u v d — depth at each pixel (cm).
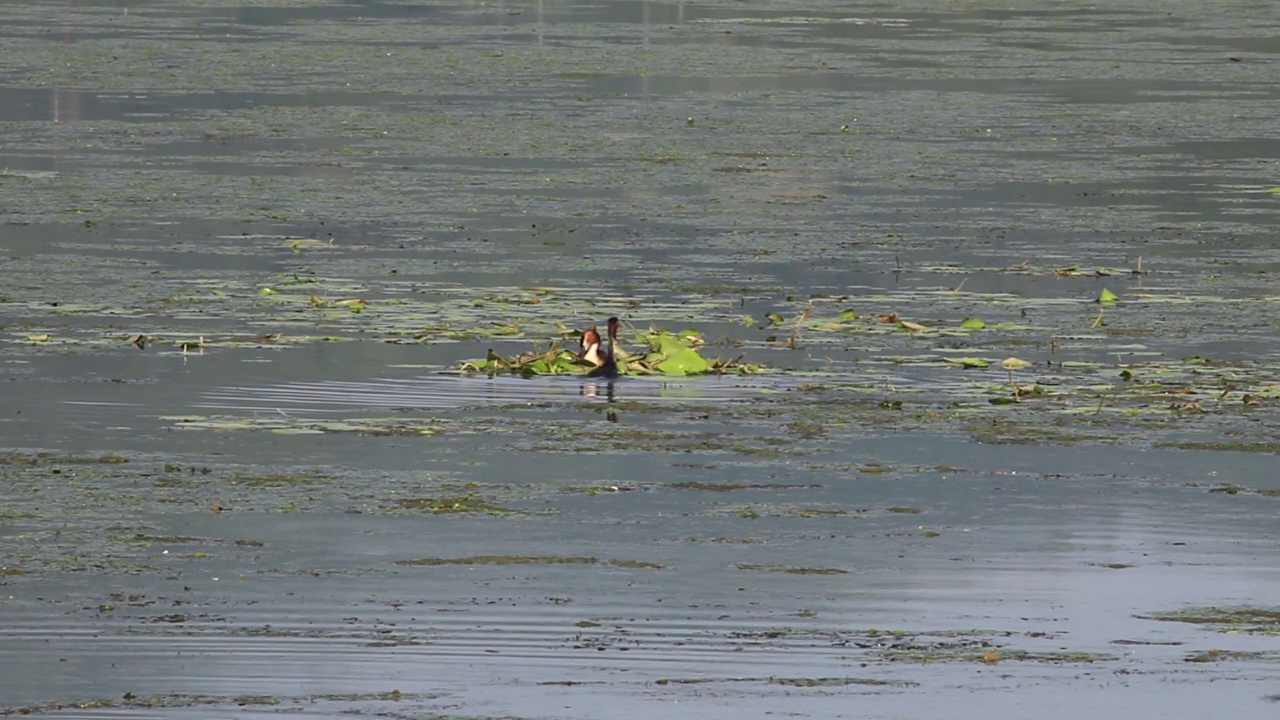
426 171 9125
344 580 3488
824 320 5950
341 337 5578
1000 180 9194
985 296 6431
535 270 6744
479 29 16412
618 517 3912
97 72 12925
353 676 3033
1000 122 11388
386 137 10281
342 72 13238
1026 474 4284
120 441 4406
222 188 8481
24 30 15538
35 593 3378
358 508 3931
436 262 6869
